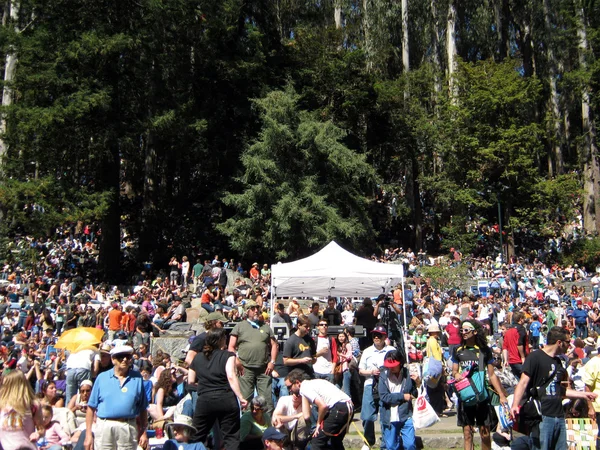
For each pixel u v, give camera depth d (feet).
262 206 120.88
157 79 121.19
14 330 76.59
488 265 130.41
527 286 115.03
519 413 26.03
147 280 114.01
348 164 124.77
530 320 70.59
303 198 120.98
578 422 29.30
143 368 37.58
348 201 128.06
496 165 149.38
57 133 109.19
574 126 191.93
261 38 140.15
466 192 144.46
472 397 28.35
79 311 75.72
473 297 68.44
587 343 48.19
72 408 35.14
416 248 159.02
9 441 20.49
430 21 164.45
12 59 126.72
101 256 123.95
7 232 124.57
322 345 38.75
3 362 49.67
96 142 111.86
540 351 25.91
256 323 35.24
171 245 138.21
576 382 37.09
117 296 92.99
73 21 116.47
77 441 28.55
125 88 118.93
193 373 29.35
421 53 172.45
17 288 95.86
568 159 179.32
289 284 54.03
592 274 141.28
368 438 34.06
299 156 126.52
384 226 168.66
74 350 34.42
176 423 25.67
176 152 134.92
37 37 111.24
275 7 154.61
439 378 39.17
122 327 66.44
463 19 171.53
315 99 146.61
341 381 40.27
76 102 105.60
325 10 169.58
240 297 82.79
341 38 155.74
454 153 150.61
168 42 126.41
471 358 28.86
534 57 178.50
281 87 140.77
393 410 29.43
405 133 152.46
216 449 25.99
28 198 108.58
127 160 146.10
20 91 112.27
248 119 136.46
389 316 52.39
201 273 105.19
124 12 119.75
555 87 167.84
